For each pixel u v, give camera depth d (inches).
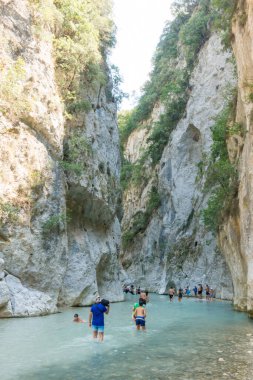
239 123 845.8
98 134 1132.5
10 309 612.4
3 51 729.6
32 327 522.6
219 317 685.3
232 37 872.3
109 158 1211.9
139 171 2309.3
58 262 767.1
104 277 1104.8
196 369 293.7
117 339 442.0
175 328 539.5
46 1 850.1
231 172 880.9
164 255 1824.6
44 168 770.2
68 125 954.7
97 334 461.4
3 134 689.6
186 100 1959.9
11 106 718.5
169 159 1945.1
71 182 909.8
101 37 1240.8
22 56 781.3
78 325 546.0
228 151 960.3
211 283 1364.4
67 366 309.6
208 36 1886.1
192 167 1790.1
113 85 1405.0
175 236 1742.1
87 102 1006.4
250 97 684.1
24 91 765.3
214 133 1005.2
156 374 280.2
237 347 386.3
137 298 1334.9
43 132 811.4
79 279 877.8
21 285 668.1
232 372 283.1
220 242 997.8
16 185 692.7
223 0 898.1
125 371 291.0
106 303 451.5
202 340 432.8
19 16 792.3
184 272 1585.9
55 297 745.0
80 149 969.5
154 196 2007.9
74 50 932.0
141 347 391.5
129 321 626.8
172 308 903.7
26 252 689.6
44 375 282.2
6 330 492.7
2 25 747.4
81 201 992.9
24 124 748.0
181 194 1777.8
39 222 735.1
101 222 1142.3
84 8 1007.0
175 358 335.3
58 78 921.5
